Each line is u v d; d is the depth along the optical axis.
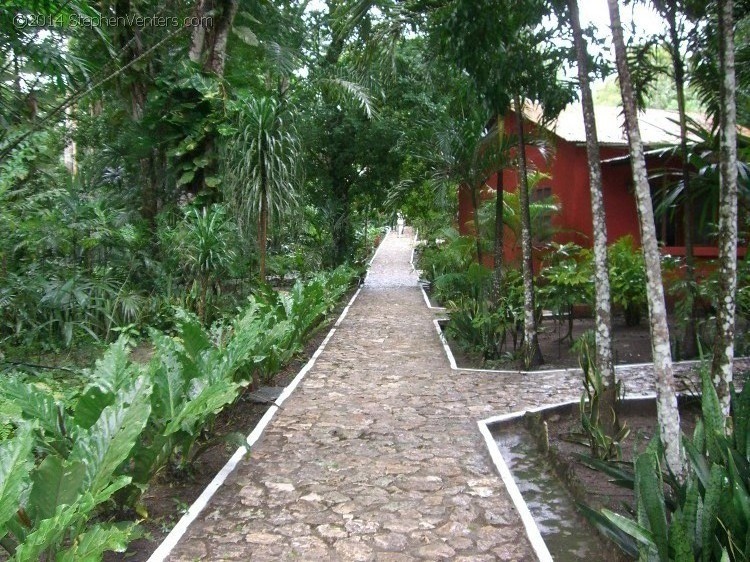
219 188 10.52
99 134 13.07
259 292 9.23
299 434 5.37
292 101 10.20
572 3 5.50
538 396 6.68
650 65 7.37
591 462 3.71
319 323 11.15
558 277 8.91
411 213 20.97
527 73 7.31
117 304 8.50
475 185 10.15
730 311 3.92
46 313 7.85
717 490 2.51
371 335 10.99
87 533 2.58
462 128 9.54
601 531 3.49
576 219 12.32
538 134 9.20
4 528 2.52
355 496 4.10
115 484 2.69
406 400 6.55
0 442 3.09
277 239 15.94
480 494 4.16
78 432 3.48
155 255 10.29
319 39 15.20
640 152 3.94
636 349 9.02
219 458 4.72
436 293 16.19
